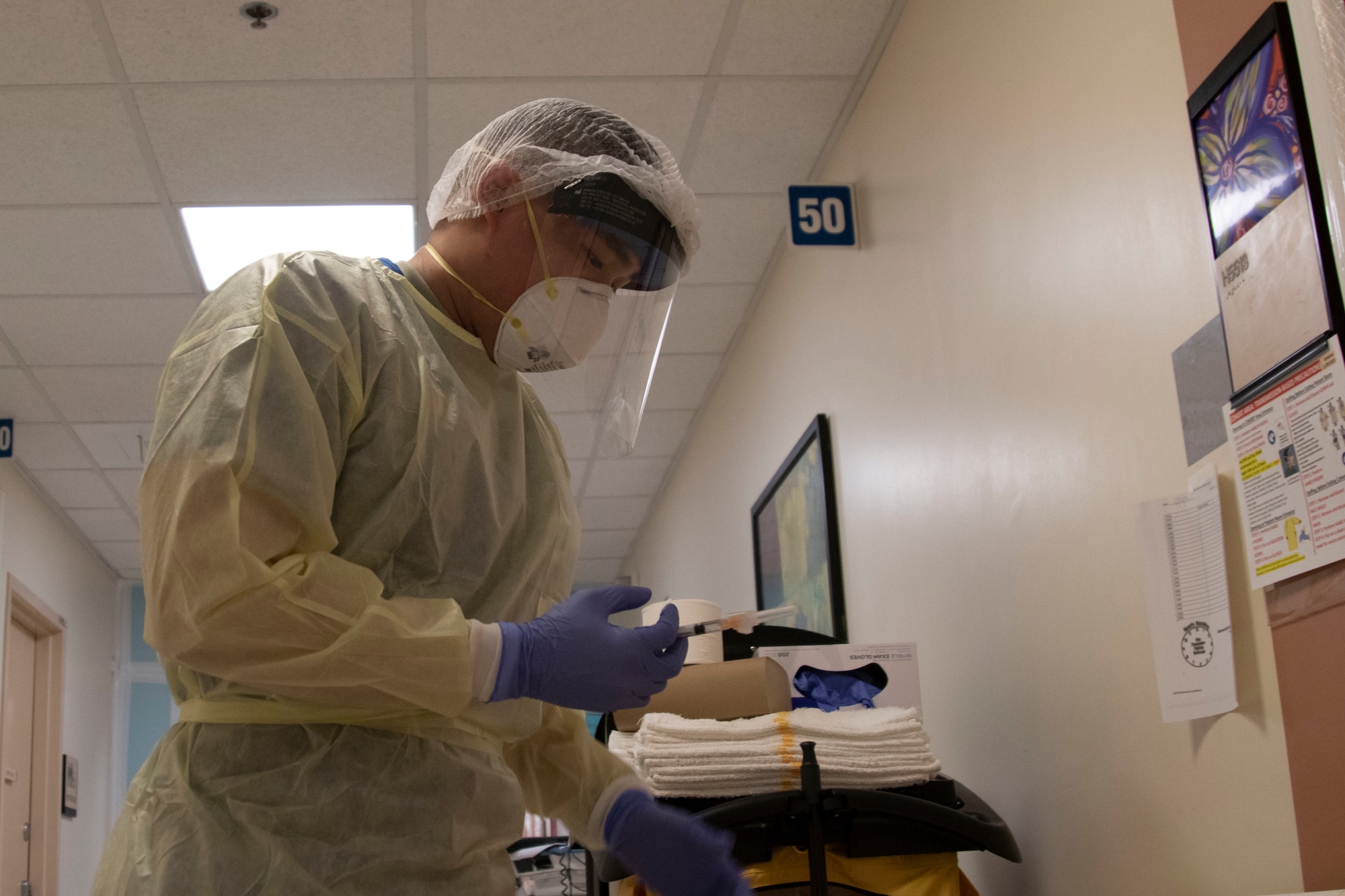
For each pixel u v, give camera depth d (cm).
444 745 105
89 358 441
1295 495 135
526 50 283
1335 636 128
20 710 576
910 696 202
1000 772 221
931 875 158
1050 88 201
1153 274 168
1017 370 213
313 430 99
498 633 98
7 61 277
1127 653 173
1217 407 151
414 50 281
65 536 630
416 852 98
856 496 315
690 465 569
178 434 95
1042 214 204
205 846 94
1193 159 158
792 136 325
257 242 364
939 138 253
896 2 274
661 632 112
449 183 126
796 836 155
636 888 156
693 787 159
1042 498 203
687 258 136
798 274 372
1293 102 135
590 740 131
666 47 285
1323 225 130
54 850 587
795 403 377
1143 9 171
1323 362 130
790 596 379
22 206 339
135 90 290
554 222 119
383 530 105
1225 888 149
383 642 92
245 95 295
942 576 252
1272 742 140
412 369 110
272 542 95
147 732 755
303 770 97
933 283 257
